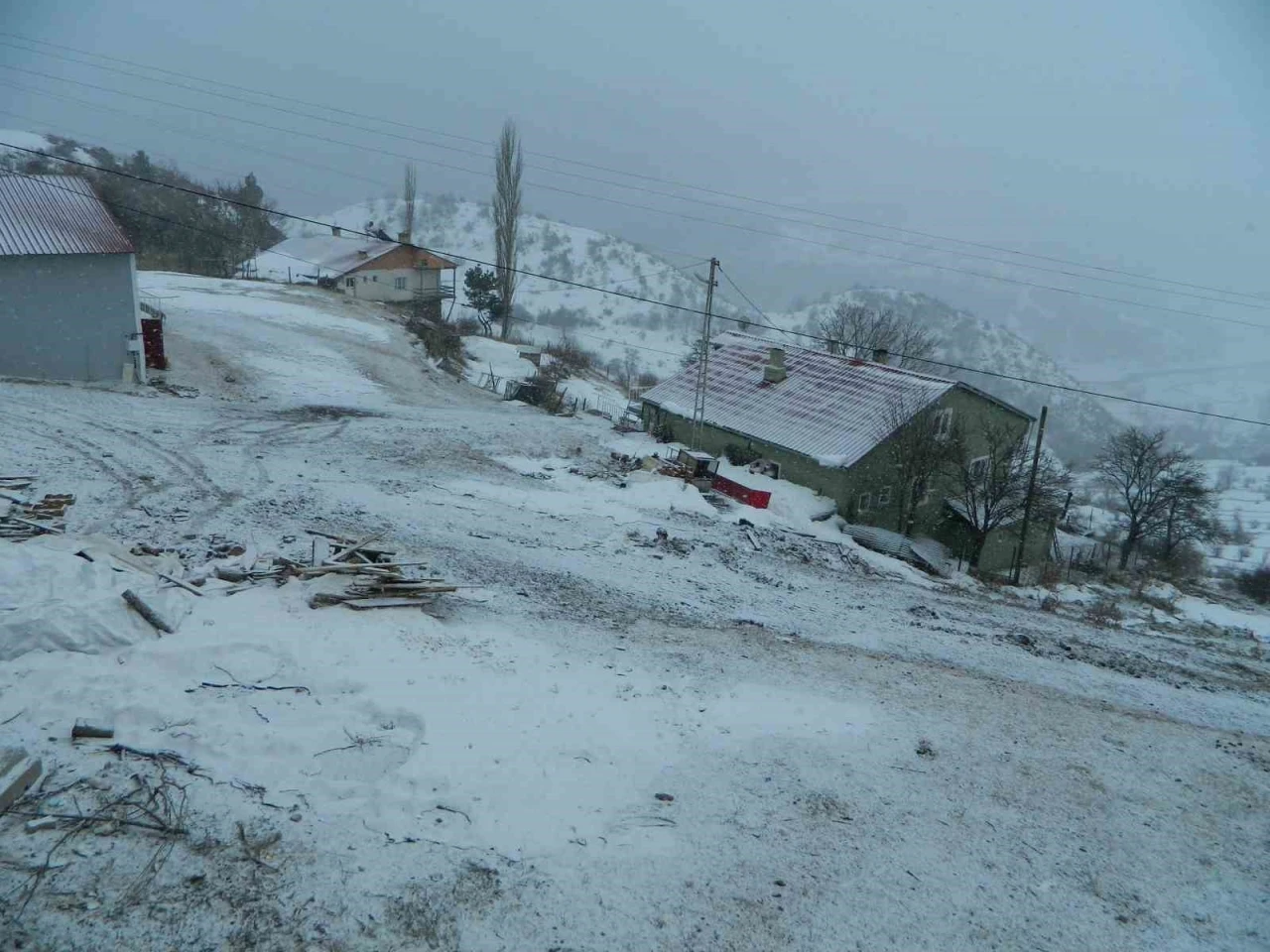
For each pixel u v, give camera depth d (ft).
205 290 152.15
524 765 31.45
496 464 84.28
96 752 28.45
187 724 30.50
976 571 89.51
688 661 43.78
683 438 103.09
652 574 59.41
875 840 30.42
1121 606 86.43
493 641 41.93
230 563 44.52
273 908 23.72
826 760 35.27
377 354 133.18
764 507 83.76
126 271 88.74
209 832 25.99
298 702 33.30
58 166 197.88
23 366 85.71
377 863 25.88
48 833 24.89
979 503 92.43
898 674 46.19
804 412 95.55
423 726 32.76
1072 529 143.13
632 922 25.13
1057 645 58.34
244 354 115.14
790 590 61.31
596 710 36.45
